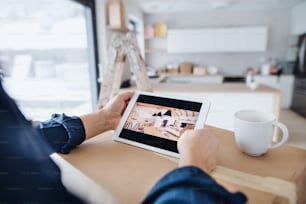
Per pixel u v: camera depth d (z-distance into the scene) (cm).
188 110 58
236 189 41
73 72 195
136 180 44
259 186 42
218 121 248
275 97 243
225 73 516
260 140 52
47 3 151
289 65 458
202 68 487
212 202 26
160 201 27
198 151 42
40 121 59
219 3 401
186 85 288
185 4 410
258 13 479
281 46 484
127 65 281
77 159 52
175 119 58
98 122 62
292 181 44
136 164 50
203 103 57
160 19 511
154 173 46
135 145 58
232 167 49
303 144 267
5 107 35
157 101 64
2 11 111
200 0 378
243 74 499
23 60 124
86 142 61
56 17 164
